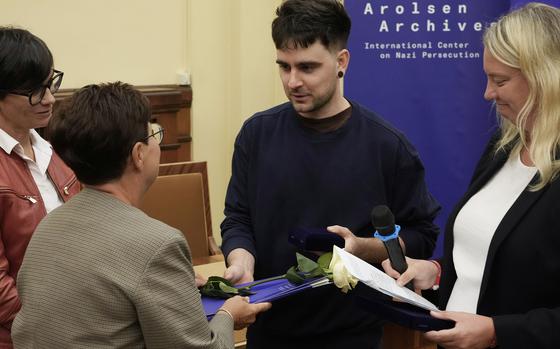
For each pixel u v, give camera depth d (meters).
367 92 3.63
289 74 2.03
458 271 1.80
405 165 2.12
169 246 1.43
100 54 4.11
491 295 1.69
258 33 4.38
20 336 1.50
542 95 1.58
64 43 4.00
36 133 2.26
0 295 1.97
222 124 4.50
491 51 1.63
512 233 1.64
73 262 1.44
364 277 1.60
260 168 2.15
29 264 1.51
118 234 1.44
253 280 2.14
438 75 3.62
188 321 1.44
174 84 4.34
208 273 2.90
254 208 2.17
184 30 4.31
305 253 2.06
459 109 3.67
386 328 3.23
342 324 2.09
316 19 1.97
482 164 1.88
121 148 1.48
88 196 1.52
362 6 3.55
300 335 2.12
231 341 1.60
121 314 1.41
